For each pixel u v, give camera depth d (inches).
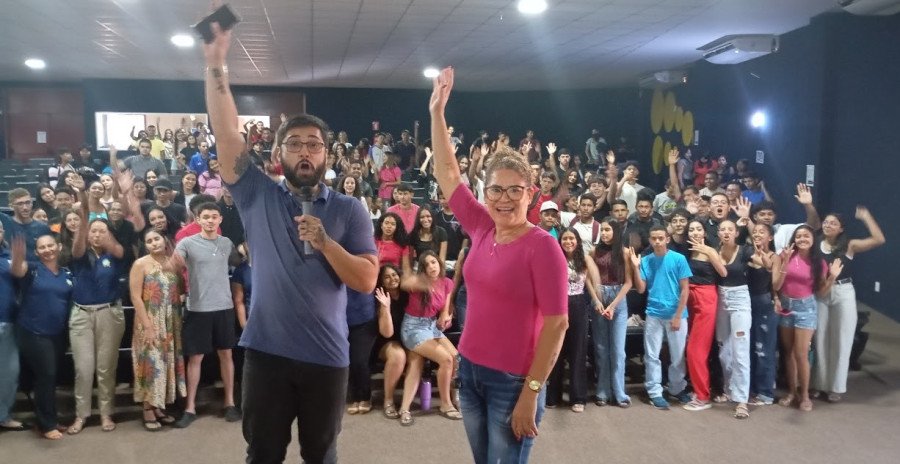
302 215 77.9
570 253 191.8
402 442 171.2
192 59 500.4
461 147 628.7
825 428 182.1
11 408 177.8
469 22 337.4
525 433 82.7
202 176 344.8
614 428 181.8
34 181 449.7
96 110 676.7
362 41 398.6
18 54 478.0
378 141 522.6
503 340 84.4
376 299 192.7
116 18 334.0
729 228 195.2
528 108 746.2
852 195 323.3
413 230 224.4
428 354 185.9
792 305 197.5
